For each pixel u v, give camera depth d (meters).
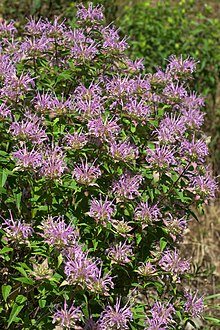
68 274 3.17
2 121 3.62
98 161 3.79
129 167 3.75
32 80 3.84
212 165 6.87
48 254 3.35
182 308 3.89
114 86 3.99
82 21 4.33
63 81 4.30
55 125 3.86
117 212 3.72
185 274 3.92
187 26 7.64
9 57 4.18
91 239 3.61
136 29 7.37
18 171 3.50
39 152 3.62
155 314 3.59
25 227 3.39
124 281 3.92
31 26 4.30
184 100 4.43
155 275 3.72
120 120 3.99
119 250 3.57
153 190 3.86
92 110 3.80
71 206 3.69
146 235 3.89
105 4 6.82
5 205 3.65
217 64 7.25
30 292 3.61
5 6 6.53
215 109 7.52
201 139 4.16
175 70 4.46
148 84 4.16
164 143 3.90
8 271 3.59
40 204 3.70
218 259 6.02
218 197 6.78
